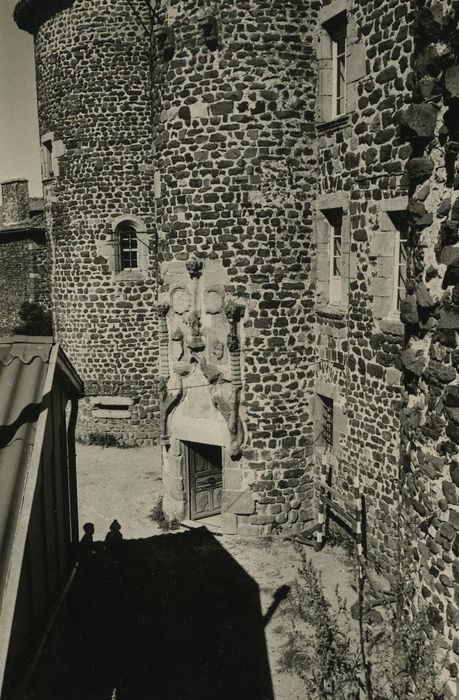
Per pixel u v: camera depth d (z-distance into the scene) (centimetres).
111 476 1452
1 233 2248
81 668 715
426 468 528
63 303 1708
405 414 566
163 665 725
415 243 527
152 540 1073
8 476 440
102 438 1689
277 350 1041
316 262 1037
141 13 1527
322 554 995
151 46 1070
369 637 525
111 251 1622
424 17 486
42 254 2234
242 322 1037
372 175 872
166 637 782
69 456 723
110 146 1582
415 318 528
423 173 504
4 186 2400
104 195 1602
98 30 1539
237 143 995
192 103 1006
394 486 883
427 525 531
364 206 896
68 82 1584
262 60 972
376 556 926
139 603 862
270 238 1013
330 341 1015
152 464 1531
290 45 974
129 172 1589
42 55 1638
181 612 839
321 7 961
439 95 486
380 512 914
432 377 512
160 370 1131
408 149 800
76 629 791
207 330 1066
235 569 960
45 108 1662
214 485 1188
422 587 545
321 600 491
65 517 691
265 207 1005
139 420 1678
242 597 875
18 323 2356
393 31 802
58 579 646
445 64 475
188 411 1112
